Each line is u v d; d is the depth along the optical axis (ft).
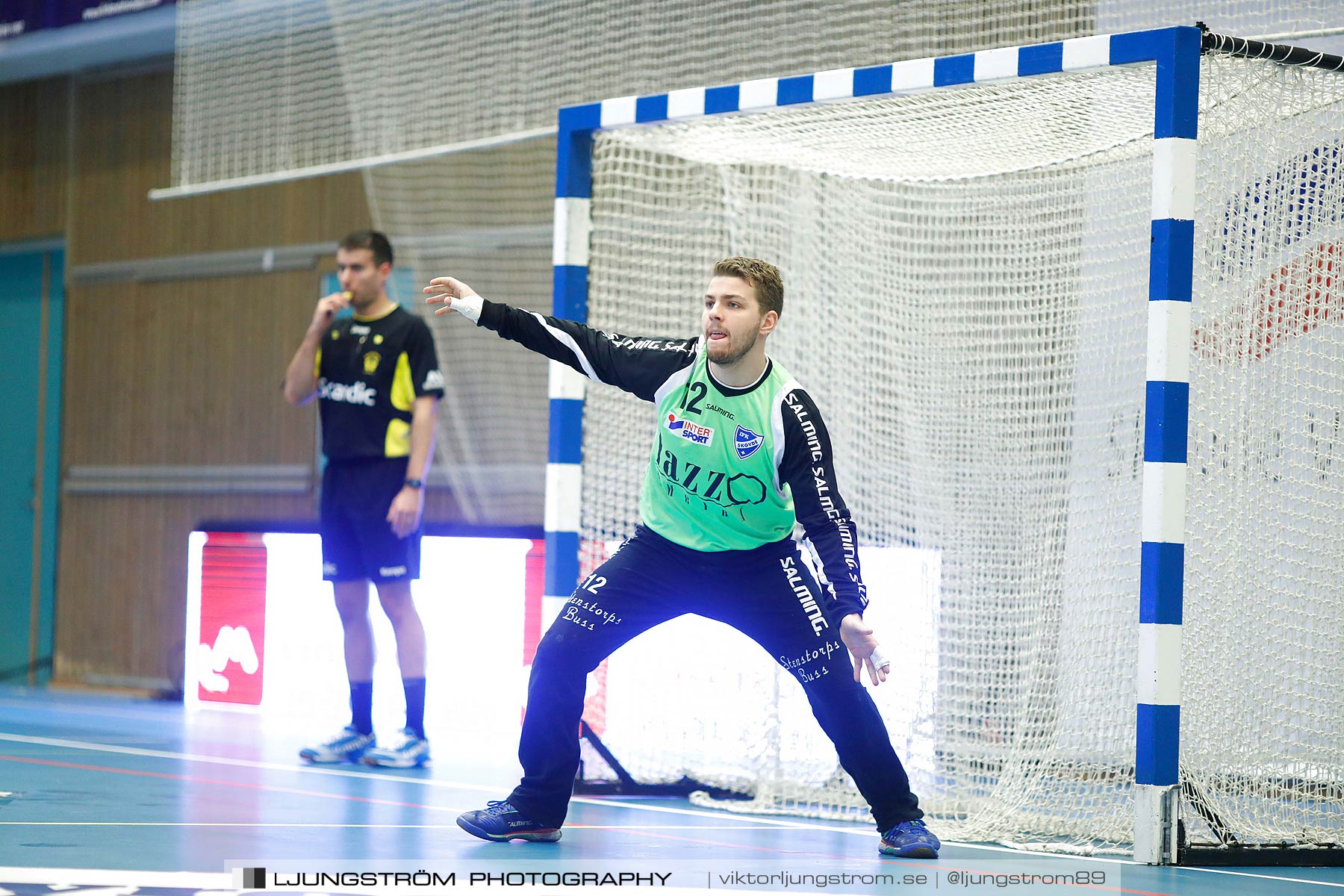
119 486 58.34
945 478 27.12
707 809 25.93
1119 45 21.43
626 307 28.22
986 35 30.19
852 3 33.99
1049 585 25.12
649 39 39.55
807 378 29.19
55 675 59.57
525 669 38.27
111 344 58.90
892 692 26.96
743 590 20.74
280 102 49.80
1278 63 22.27
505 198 47.83
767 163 28.76
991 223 27.07
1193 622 22.17
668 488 20.56
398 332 31.68
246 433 55.06
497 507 48.32
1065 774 23.94
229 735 36.88
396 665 39.34
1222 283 22.35
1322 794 22.89
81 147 59.67
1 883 16.14
